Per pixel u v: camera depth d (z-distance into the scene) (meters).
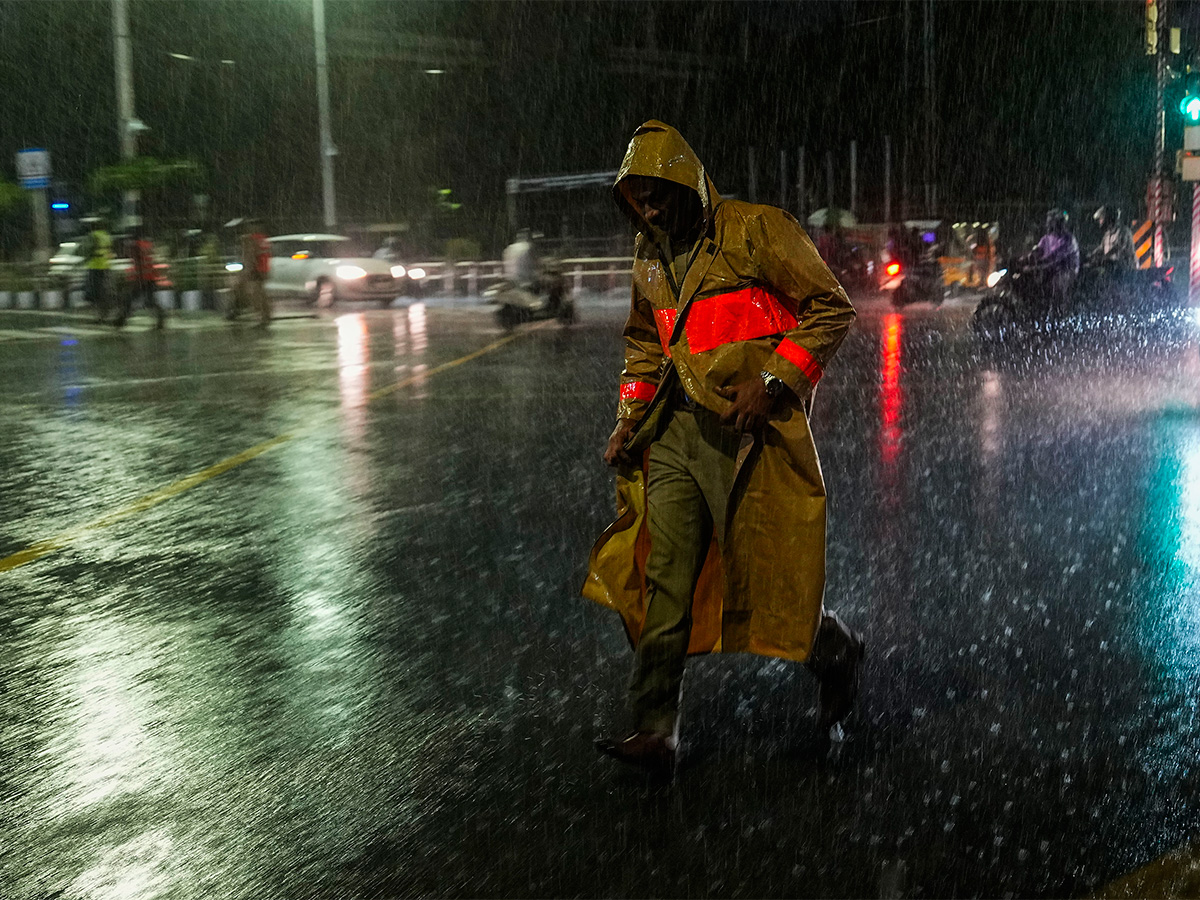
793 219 3.52
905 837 3.29
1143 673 4.50
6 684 4.60
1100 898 2.99
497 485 8.02
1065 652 4.73
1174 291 17.75
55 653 4.93
